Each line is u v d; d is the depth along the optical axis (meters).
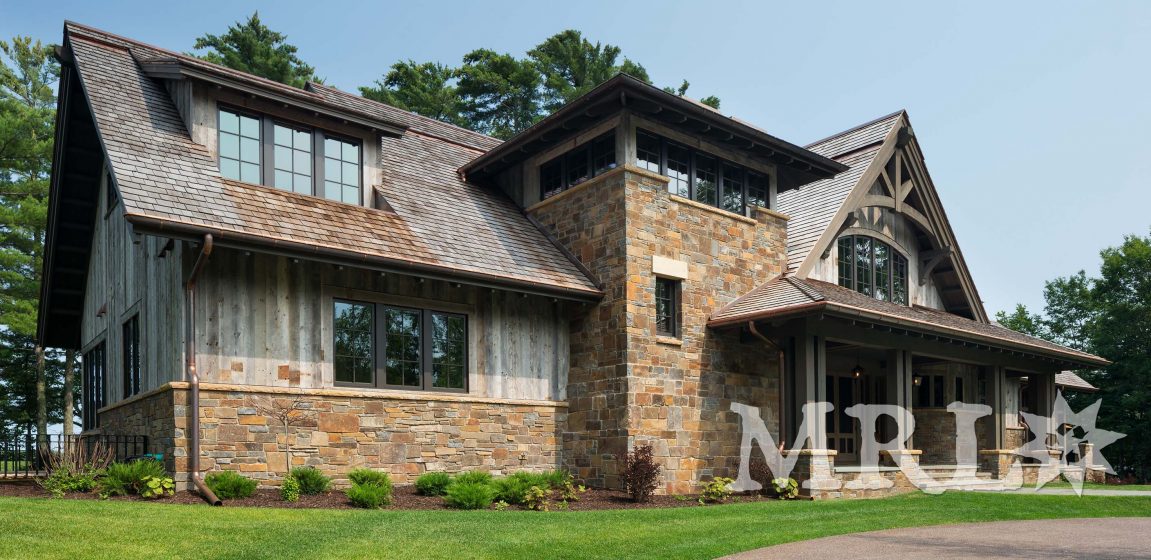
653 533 9.61
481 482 13.05
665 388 15.42
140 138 12.83
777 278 17.92
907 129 21.08
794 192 21.12
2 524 7.94
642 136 15.93
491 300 15.37
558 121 16.08
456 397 14.41
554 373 16.03
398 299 14.15
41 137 28.72
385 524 9.20
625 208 15.32
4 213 26.47
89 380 18.30
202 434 11.66
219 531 8.34
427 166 18.02
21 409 31.25
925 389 22.20
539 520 10.20
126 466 11.29
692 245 16.41
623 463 14.46
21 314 26.17
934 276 23.31
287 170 14.20
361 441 13.20
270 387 12.36
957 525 11.98
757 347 17.25
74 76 14.98
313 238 12.68
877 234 20.98
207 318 12.02
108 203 16.67
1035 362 21.73
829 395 20.64
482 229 16.05
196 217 11.61
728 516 11.54
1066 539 10.46
